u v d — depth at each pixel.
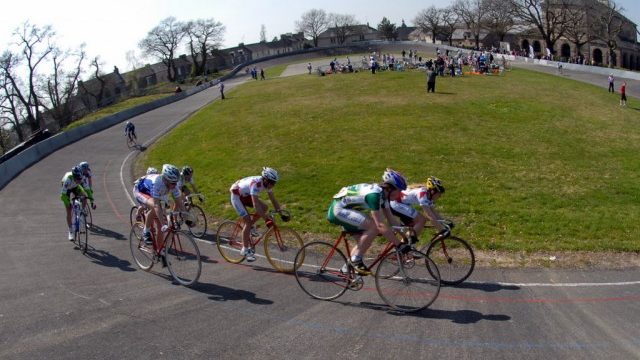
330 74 53.56
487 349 5.72
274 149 20.02
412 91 34.38
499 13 86.25
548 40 71.38
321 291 7.26
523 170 15.73
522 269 8.62
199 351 5.61
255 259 8.65
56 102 66.75
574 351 5.69
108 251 10.06
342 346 5.77
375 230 6.68
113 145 27.91
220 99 41.84
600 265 8.80
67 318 6.53
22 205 15.77
